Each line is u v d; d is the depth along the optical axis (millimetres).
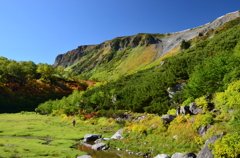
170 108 39844
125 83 74938
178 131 22125
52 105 82688
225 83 26344
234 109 19312
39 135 33594
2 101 99688
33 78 146250
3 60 151875
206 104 22875
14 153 18141
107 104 55969
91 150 23438
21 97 111500
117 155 20828
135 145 23312
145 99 48969
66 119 57219
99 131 37125
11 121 54281
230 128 17125
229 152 12789
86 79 187875
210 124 19219
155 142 22469
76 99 69188
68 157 19000
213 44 76375
